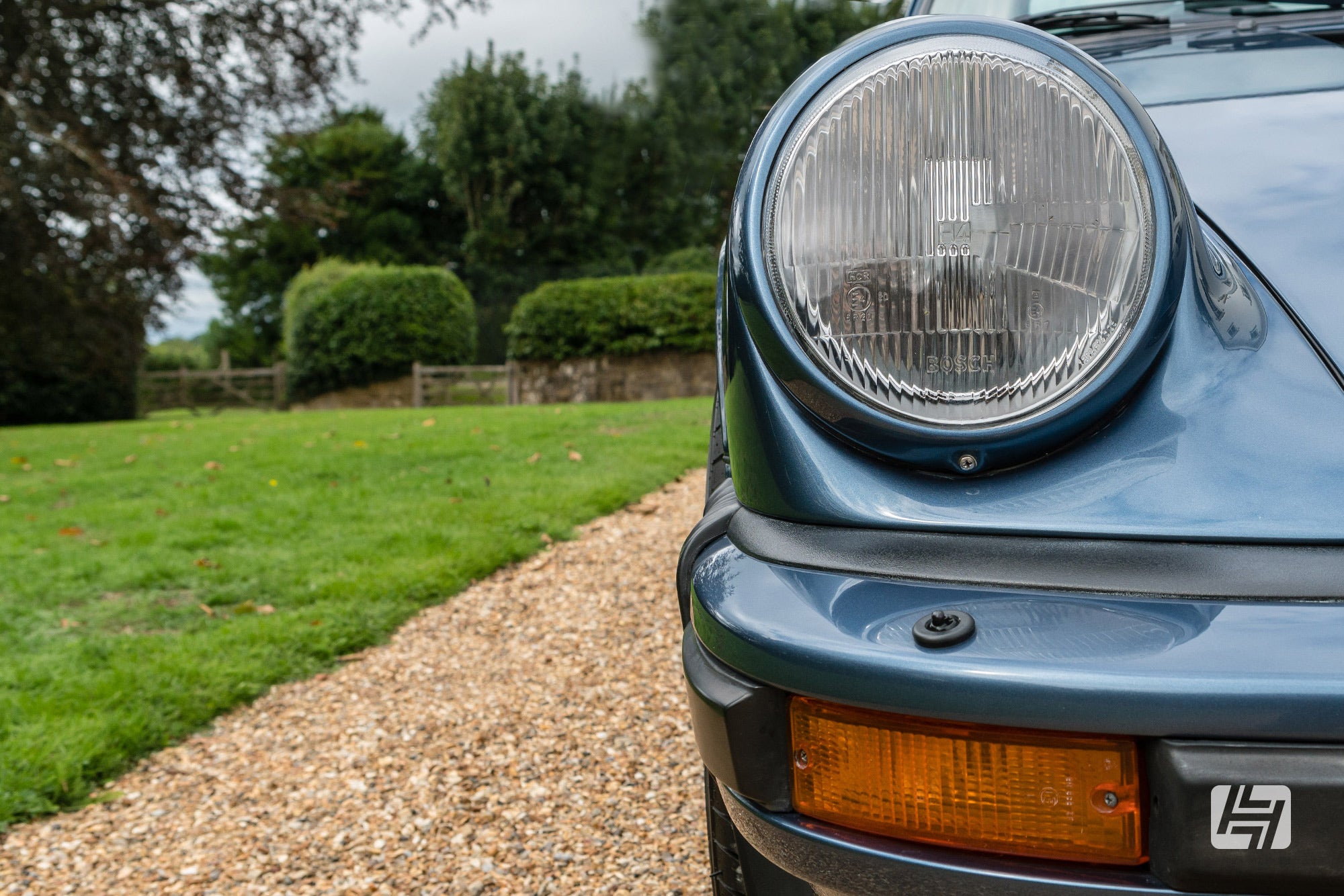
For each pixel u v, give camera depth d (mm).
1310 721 674
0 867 1737
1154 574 770
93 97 12258
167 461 7000
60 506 5309
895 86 883
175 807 1956
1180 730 693
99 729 2184
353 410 12773
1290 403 830
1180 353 864
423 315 17531
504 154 29984
